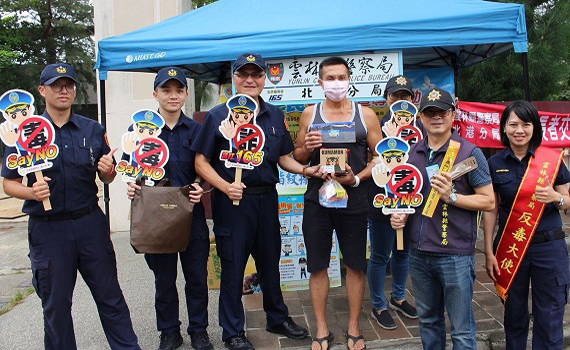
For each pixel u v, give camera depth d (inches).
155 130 106.3
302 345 115.2
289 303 143.6
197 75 227.5
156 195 102.0
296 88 144.6
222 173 109.3
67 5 869.2
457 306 85.3
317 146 105.3
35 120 90.2
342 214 107.7
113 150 100.2
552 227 92.9
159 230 100.6
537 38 274.2
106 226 101.9
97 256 98.3
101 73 150.6
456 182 84.9
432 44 135.4
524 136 91.7
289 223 151.5
